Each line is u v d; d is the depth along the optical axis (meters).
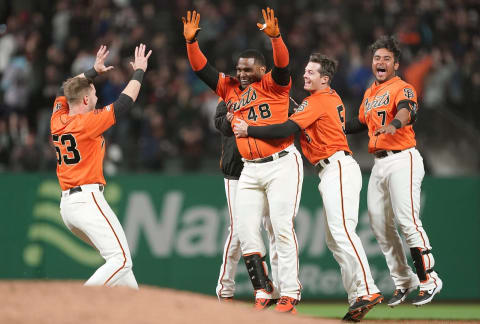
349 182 22.81
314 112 22.34
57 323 14.93
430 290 24.86
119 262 20.88
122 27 51.16
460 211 38.22
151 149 43.44
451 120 49.41
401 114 23.00
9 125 45.47
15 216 36.00
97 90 45.94
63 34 51.44
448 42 55.09
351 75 49.28
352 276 23.20
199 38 51.41
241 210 22.64
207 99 47.19
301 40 50.94
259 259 22.61
